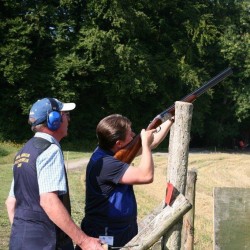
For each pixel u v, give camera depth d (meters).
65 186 3.05
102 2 33.38
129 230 3.53
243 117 41.69
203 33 38.19
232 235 5.03
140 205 11.53
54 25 33.84
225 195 5.09
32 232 3.04
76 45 33.47
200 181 18.73
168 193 3.51
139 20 35.00
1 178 14.95
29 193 3.06
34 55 33.53
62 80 32.81
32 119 3.28
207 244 7.72
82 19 35.19
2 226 8.23
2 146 28.48
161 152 32.44
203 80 38.22
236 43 40.41
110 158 3.46
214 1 41.59
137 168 3.35
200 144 44.12
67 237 3.23
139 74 34.25
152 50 38.19
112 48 33.19
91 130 36.19
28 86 32.12
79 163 22.00
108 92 34.72
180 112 3.69
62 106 3.37
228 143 44.75
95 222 3.50
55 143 3.19
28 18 32.00
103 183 3.44
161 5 37.44
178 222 3.68
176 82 37.50
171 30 38.75
